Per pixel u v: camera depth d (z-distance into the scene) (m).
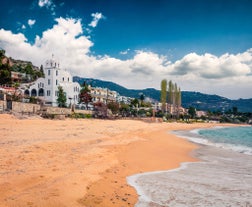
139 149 20.52
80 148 17.55
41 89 78.62
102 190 8.72
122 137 28.16
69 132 27.78
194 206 7.59
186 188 9.55
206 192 9.09
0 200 6.91
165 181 10.59
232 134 56.41
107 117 68.81
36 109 48.41
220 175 12.20
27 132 24.41
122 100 159.38
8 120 31.95
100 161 13.75
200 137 41.19
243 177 11.80
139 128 46.91
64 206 6.85
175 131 55.47
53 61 78.44
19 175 9.49
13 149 14.84
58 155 14.29
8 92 54.94
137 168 13.22
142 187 9.49
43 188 8.20
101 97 119.81
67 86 80.19
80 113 61.06
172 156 18.39
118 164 13.67
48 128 29.69
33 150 15.06
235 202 8.05
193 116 162.88
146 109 131.00
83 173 10.61
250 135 54.47
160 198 8.23
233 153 21.27
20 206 6.55
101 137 25.80
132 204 7.58
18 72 111.31
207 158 18.22
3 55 53.53
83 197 7.80
